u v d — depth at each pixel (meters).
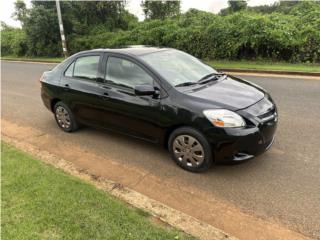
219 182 3.72
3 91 10.25
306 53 12.43
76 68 5.24
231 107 3.60
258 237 2.77
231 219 3.04
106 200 3.30
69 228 2.87
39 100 8.55
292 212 3.09
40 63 20.42
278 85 8.41
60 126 5.88
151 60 4.34
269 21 13.70
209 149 3.71
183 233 2.78
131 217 3.00
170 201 3.41
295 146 4.50
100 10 25.42
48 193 3.47
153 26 20.42
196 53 16.12
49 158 4.62
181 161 4.06
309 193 3.37
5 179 3.85
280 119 5.66
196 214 3.15
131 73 4.34
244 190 3.52
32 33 25.55
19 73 15.03
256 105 3.75
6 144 5.23
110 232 2.79
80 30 24.98
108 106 4.62
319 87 7.82
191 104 3.72
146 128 4.28
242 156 3.64
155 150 4.72
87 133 5.65
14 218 3.07
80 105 5.18
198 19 18.38
